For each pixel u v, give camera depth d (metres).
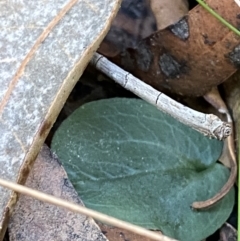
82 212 0.08
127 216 0.09
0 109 0.08
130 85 0.09
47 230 0.09
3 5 0.09
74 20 0.09
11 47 0.09
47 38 0.09
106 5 0.09
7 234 0.09
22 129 0.08
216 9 0.09
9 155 0.08
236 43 0.09
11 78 0.08
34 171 0.09
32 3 0.09
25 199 0.09
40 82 0.08
